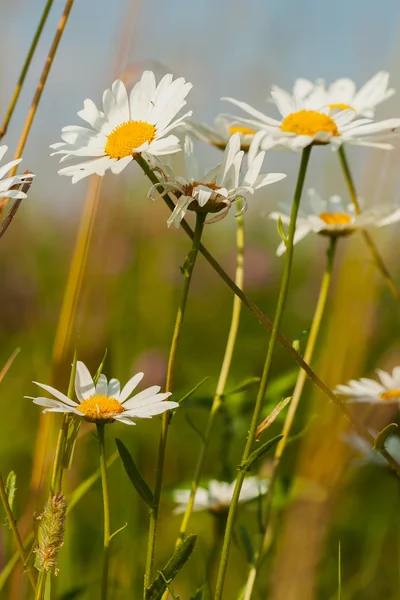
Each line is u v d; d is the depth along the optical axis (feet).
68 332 2.95
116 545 3.08
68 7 2.77
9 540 2.86
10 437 3.72
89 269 3.61
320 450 2.68
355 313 2.85
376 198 2.83
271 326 2.48
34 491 2.85
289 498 2.84
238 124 2.71
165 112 2.48
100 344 3.66
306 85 2.81
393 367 2.91
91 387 2.49
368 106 2.73
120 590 2.94
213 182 2.48
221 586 2.43
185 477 3.65
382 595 3.16
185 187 2.47
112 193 3.64
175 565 2.42
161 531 3.20
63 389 2.94
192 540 2.42
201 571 3.01
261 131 2.55
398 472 2.54
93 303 3.74
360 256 2.88
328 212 2.88
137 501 3.13
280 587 2.60
